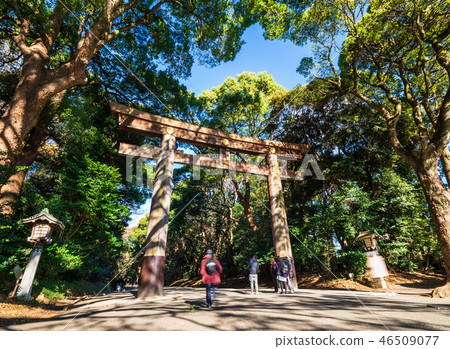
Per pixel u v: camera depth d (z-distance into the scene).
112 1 9.29
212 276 5.70
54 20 10.52
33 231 7.49
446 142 9.36
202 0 12.49
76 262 9.04
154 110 16.84
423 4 9.80
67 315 5.39
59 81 9.32
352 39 12.38
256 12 12.65
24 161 11.12
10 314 5.22
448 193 9.04
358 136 16.19
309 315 4.51
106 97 16.72
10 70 12.63
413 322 3.83
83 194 10.18
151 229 8.68
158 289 7.90
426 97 10.66
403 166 16.95
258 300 6.96
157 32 14.36
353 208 14.85
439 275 16.50
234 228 24.91
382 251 13.53
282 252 10.89
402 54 11.79
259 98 16.55
